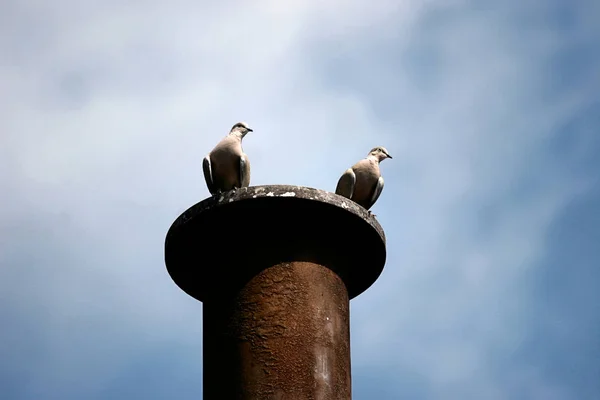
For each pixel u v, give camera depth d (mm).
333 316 11516
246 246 11641
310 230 11695
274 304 11344
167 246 12000
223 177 12734
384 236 12062
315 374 11086
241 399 10992
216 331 11477
